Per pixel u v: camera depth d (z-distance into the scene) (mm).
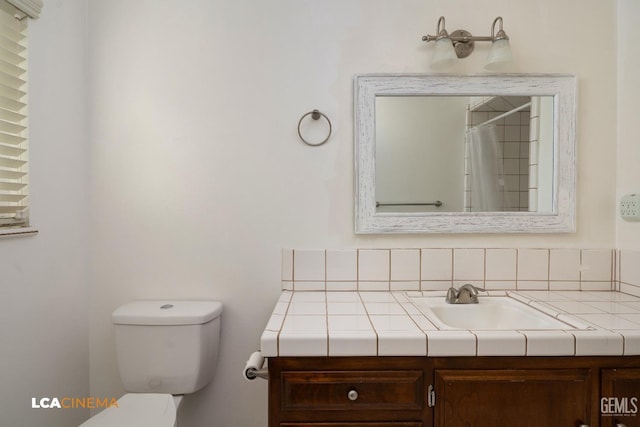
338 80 1428
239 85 1434
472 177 1412
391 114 1409
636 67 1330
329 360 932
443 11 1420
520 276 1420
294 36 1427
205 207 1438
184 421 1430
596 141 1422
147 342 1287
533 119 1409
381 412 935
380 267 1422
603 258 1418
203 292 1444
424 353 916
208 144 1434
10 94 1105
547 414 934
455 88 1402
